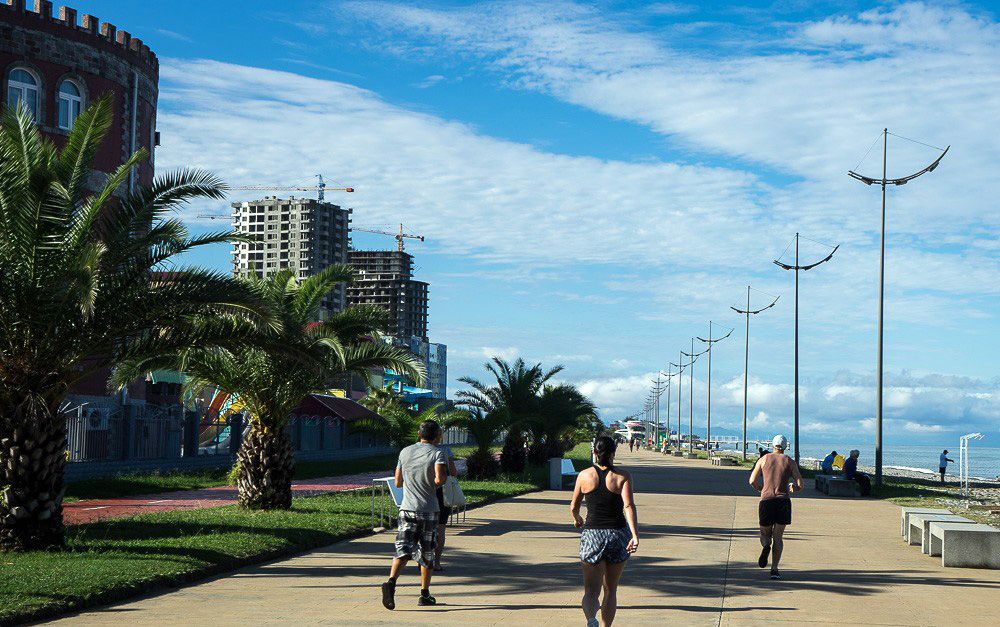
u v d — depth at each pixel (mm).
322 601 10477
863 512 25750
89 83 38688
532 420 40000
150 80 42188
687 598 10992
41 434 13391
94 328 13969
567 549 15398
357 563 13570
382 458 53844
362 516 19250
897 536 19062
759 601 10906
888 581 12750
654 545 16391
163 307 14180
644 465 64875
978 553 14328
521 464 40000
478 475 35656
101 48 39219
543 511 23297
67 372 14086
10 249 13305
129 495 24938
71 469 26734
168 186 14586
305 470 38719
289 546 14547
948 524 15312
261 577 12227
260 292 15258
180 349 15570
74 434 27703
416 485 10266
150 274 14609
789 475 12984
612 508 8523
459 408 38188
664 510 24500
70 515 19172
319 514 19203
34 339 13539
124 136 40094
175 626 9031
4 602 9445
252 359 20141
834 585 12258
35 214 13164
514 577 12336
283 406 20562
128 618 9438
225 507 20766
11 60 36562
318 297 21344
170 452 32844
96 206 13836
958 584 12648
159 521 17047
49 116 37406
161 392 44188
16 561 12055
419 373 21547
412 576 12375
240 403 20781
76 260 13461
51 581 10531
